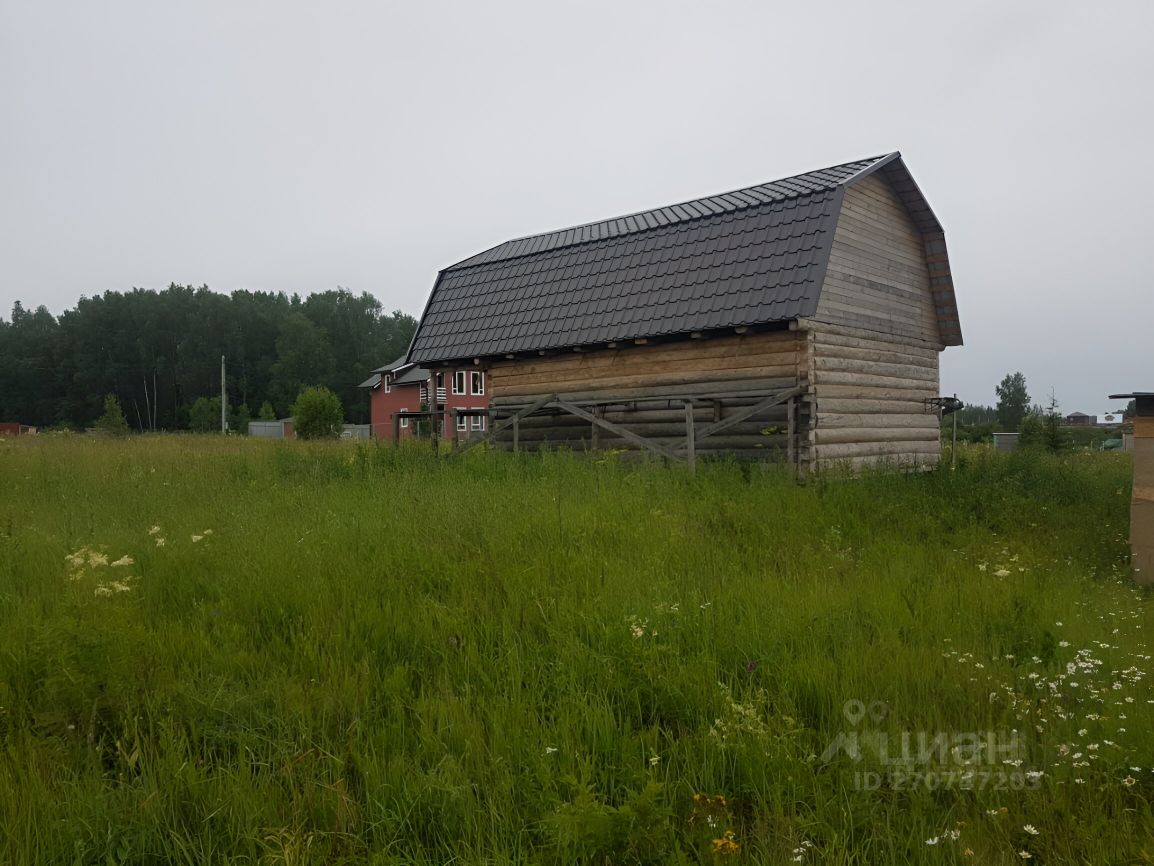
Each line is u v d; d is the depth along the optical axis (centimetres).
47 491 1081
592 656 431
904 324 1594
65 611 435
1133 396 700
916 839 287
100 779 321
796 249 1261
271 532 727
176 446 2050
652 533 721
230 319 9406
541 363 1597
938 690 405
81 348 8800
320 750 341
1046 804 307
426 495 907
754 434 1306
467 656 441
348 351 10156
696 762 337
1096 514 991
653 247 1478
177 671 426
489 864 274
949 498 1024
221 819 299
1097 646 471
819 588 566
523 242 1894
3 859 271
